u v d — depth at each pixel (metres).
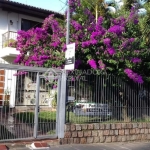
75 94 8.86
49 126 8.34
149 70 11.33
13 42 14.71
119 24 11.03
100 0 16.27
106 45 9.95
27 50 11.41
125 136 9.66
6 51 15.26
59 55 10.29
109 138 9.29
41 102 8.24
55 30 10.93
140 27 11.41
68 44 8.99
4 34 16.36
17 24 17.34
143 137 10.09
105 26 11.24
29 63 10.76
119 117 9.81
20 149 7.40
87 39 10.41
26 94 8.06
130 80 10.20
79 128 8.69
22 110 7.96
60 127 8.40
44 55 10.52
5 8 16.53
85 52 10.05
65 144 8.40
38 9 17.12
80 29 10.47
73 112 8.81
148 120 10.55
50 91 8.45
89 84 9.20
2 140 7.50
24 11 17.08
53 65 10.28
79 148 8.08
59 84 8.52
